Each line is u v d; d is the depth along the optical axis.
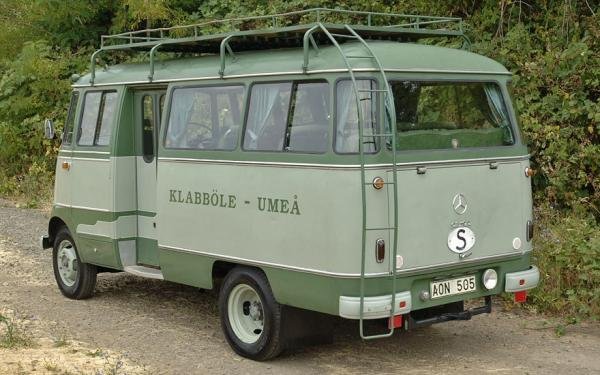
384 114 6.04
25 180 17.27
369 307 5.95
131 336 7.65
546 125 10.66
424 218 6.26
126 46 8.45
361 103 6.02
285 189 6.40
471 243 6.56
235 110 6.97
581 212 10.09
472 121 6.71
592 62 10.86
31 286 9.80
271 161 6.50
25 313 8.48
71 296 9.10
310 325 6.71
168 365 6.75
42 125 17.48
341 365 6.75
